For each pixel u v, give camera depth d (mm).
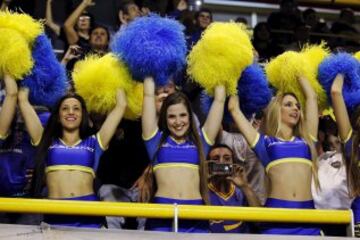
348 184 3248
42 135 3057
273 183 3105
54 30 4992
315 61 3400
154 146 3055
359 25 7391
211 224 3240
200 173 3029
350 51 5090
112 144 3590
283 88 3283
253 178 3680
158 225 2947
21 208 2645
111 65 3096
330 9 7445
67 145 3049
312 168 3178
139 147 3609
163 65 3023
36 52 3102
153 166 3045
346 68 3291
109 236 2600
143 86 3094
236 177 3281
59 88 3193
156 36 3031
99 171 3555
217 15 7043
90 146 3062
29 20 3072
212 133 3082
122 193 3449
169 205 2719
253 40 5512
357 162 3234
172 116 3068
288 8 6188
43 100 3168
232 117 3174
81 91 3123
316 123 3236
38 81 3084
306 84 3262
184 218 2748
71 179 2977
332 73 3293
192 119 3100
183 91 3828
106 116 3297
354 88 3338
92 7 5629
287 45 5500
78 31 4820
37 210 2656
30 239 2564
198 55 3082
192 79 3191
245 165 3695
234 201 3297
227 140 3695
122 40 3078
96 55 3502
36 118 3086
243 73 3232
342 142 3289
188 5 5965
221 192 3303
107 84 3066
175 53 3037
